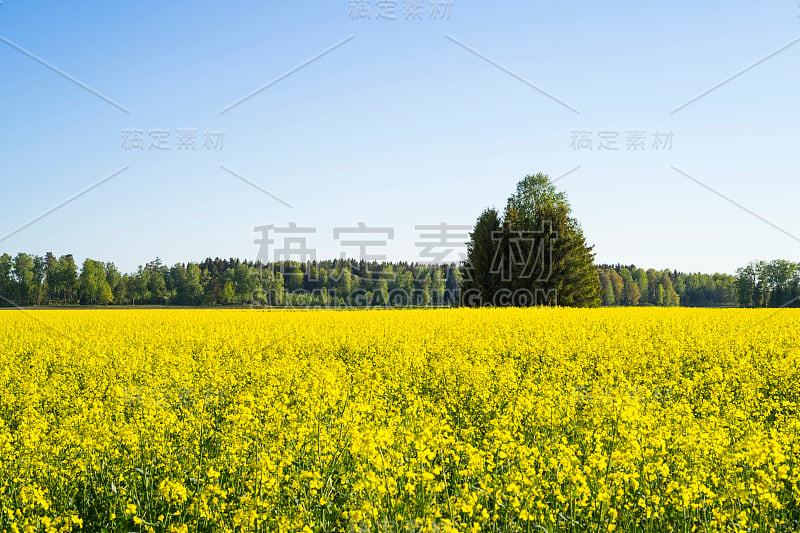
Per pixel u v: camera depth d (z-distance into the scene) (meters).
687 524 5.73
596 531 5.68
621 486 6.16
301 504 5.93
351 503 6.07
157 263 106.12
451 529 5.18
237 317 31.53
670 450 7.32
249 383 12.62
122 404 10.14
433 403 11.00
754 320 26.25
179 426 8.63
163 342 19.39
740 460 6.25
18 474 6.68
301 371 12.88
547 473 6.58
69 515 6.26
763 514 5.69
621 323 24.33
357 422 7.89
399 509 5.88
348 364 15.82
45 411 10.93
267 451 7.02
